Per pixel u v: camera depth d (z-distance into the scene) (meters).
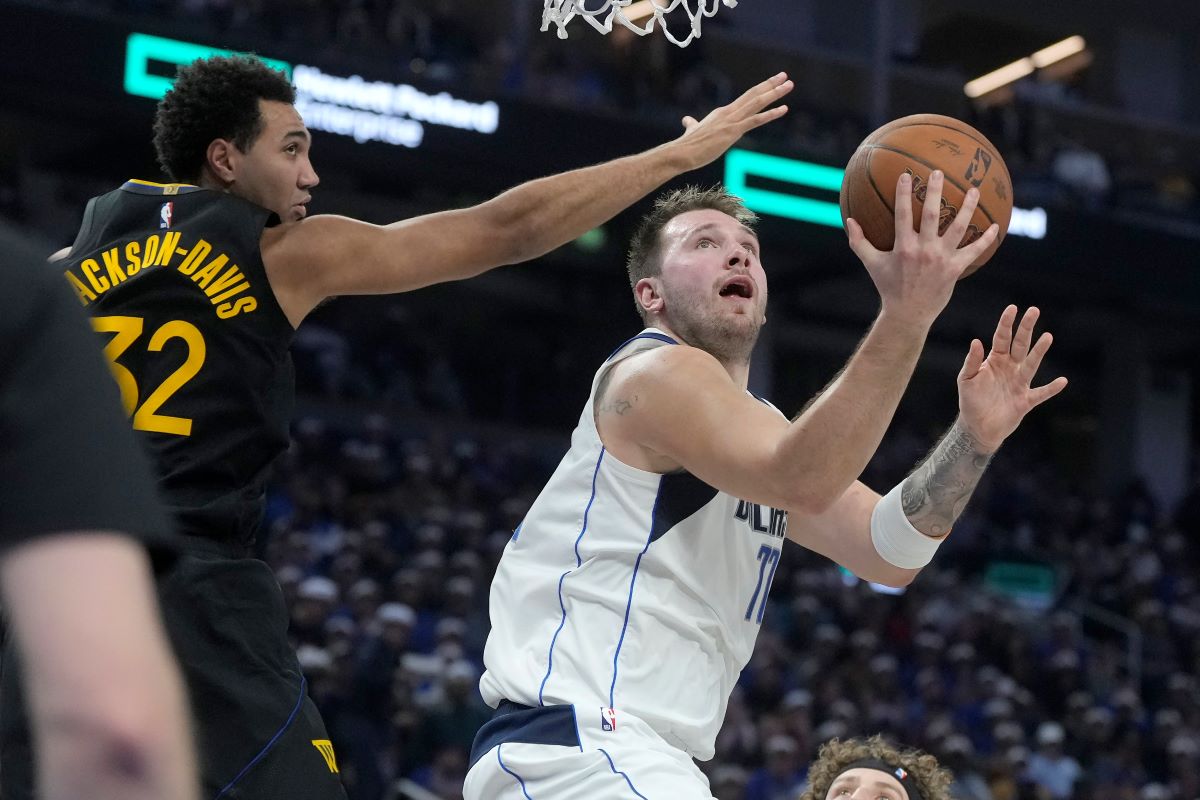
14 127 16.34
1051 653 13.92
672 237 3.09
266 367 2.61
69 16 13.18
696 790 2.72
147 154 16.50
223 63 2.79
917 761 4.02
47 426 1.12
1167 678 14.15
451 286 19.36
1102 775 11.59
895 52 19.22
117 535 1.12
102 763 1.05
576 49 17.61
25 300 1.15
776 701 11.44
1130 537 17.61
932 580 14.50
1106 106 21.50
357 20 15.19
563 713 2.78
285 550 11.54
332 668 8.97
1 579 1.11
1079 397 22.30
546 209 2.87
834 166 15.15
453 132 14.56
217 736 2.46
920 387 21.53
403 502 13.41
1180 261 17.38
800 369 21.14
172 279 2.59
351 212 17.94
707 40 18.73
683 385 2.75
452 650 10.05
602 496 2.90
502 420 18.39
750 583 2.98
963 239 2.77
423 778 8.73
